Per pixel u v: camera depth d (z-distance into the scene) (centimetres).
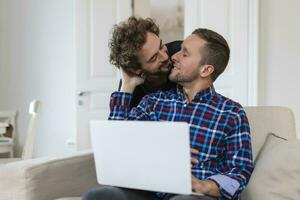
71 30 517
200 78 183
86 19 472
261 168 191
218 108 179
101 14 474
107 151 161
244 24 464
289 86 476
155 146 150
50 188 190
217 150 176
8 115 476
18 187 184
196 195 152
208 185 161
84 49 473
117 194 158
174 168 148
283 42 475
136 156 155
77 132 477
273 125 211
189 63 180
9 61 526
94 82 476
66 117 522
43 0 521
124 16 478
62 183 194
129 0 479
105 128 159
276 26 474
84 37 473
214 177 165
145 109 193
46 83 525
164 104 189
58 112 524
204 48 179
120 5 478
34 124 360
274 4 473
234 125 175
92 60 475
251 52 466
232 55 465
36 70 525
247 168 169
